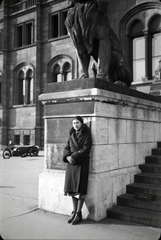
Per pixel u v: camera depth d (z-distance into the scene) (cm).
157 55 1780
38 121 2528
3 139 2778
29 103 2736
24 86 2741
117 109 591
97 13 565
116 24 1902
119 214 518
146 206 532
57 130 578
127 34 1869
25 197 697
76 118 502
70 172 488
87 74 609
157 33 1792
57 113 576
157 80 1154
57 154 574
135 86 1802
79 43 578
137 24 1861
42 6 2578
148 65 1784
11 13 2856
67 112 559
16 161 1623
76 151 488
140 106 682
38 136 2508
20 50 2761
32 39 2653
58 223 497
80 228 470
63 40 2425
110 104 565
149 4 1766
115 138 586
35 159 1752
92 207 509
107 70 605
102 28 588
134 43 1884
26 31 2738
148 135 738
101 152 535
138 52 1858
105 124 552
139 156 685
